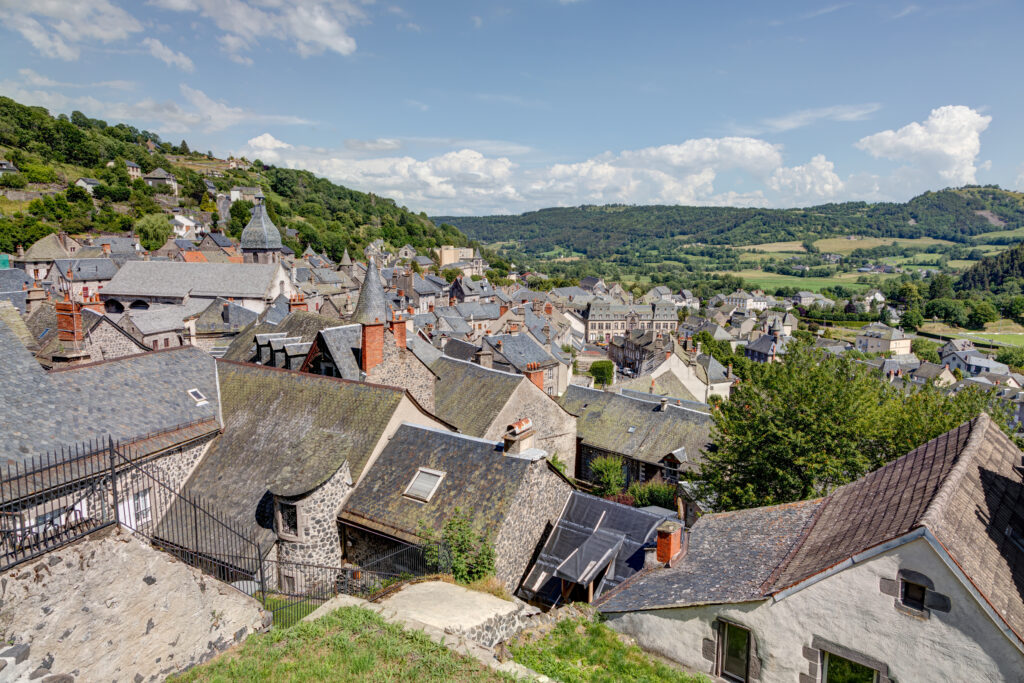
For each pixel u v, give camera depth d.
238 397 26.88
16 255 106.69
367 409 25.27
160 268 81.56
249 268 79.94
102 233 130.88
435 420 27.73
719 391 94.62
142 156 195.62
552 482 23.94
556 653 15.54
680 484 34.12
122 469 19.69
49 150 164.12
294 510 21.22
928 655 11.95
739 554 16.72
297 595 20.19
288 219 195.88
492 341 63.91
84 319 35.88
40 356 35.75
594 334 186.88
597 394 49.38
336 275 134.62
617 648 15.91
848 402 29.62
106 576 12.20
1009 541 13.48
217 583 14.54
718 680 14.70
